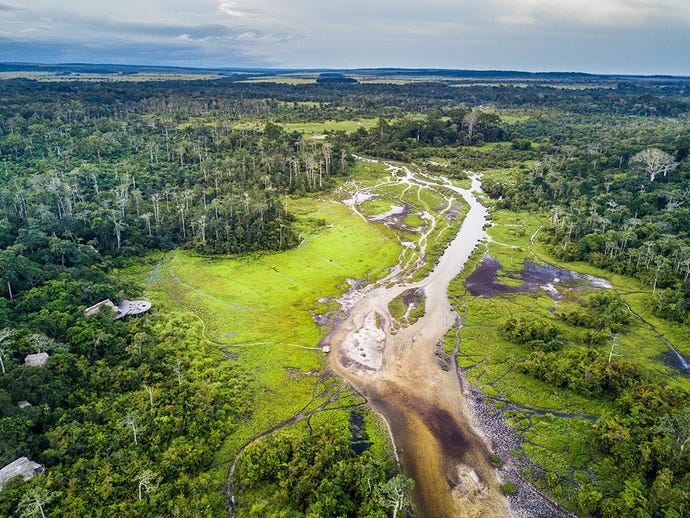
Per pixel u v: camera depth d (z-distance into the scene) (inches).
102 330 3378.4
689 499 2222.0
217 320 3956.7
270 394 3088.1
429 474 2532.0
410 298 4404.5
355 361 3467.0
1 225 4596.5
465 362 3459.6
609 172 7190.0
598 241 5147.6
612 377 3083.2
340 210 6752.0
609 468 2529.5
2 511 2079.2
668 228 5162.4
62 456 2436.0
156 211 5620.1
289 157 7815.0
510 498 2396.7
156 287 4483.3
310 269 4948.3
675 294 4065.0
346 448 2554.1
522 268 5027.1
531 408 3004.4
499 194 7524.6
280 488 2365.9
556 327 3878.0
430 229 6141.7
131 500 2263.8
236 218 5561.0
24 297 3499.0
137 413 2736.2
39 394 2726.4
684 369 3353.8
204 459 2529.5
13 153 7372.1
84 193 6166.3
